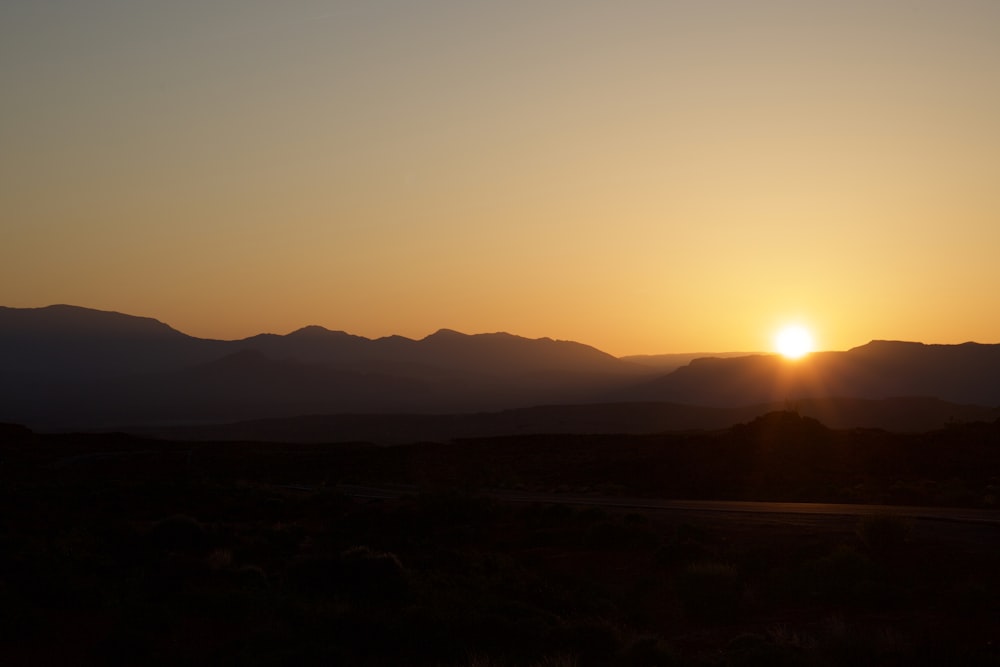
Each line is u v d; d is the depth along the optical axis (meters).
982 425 58.44
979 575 21.72
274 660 15.45
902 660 14.99
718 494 47.00
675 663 15.52
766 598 21.81
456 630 17.44
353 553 22.27
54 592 19.62
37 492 42.44
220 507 40.16
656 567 25.92
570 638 17.08
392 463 74.50
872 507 36.84
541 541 30.95
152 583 20.94
